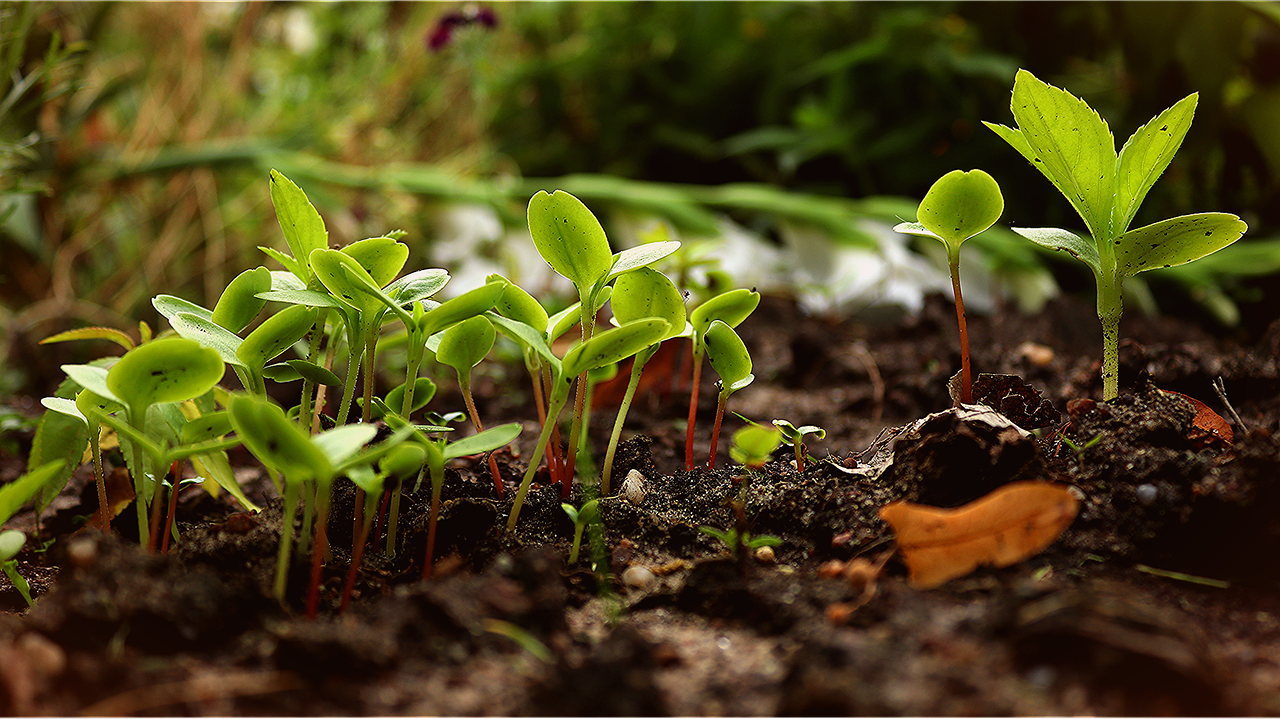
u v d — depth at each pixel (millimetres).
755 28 1275
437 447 515
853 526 541
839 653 487
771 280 994
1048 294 906
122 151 1188
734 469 575
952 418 542
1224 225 533
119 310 1074
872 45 1062
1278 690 486
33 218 931
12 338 850
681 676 497
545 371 585
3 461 661
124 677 488
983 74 1095
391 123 1358
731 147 1148
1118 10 1033
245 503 564
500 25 1262
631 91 1344
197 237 1165
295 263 549
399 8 1405
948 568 513
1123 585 521
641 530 552
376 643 494
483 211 1088
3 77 704
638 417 672
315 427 565
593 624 517
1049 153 544
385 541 555
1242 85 1058
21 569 568
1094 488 541
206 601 501
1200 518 529
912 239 984
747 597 517
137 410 512
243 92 1338
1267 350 648
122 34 1305
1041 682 481
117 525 588
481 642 499
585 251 543
